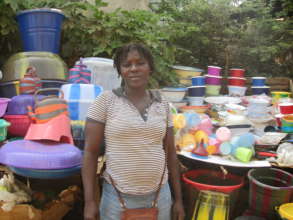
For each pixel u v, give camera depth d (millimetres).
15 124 2527
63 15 3457
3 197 2068
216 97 3852
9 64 3148
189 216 2371
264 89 4238
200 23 5297
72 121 2387
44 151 1905
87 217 1541
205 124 2775
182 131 2674
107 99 1535
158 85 4023
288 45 5055
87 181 1584
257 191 2262
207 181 2551
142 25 4027
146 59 1572
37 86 2738
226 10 5262
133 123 1477
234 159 2416
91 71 3051
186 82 4285
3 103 2484
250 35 5305
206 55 5441
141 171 1515
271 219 2244
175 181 1812
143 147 1501
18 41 3836
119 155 1509
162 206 1634
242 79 4195
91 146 1578
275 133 2852
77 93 2402
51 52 3402
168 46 4516
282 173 2398
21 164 1836
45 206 2303
